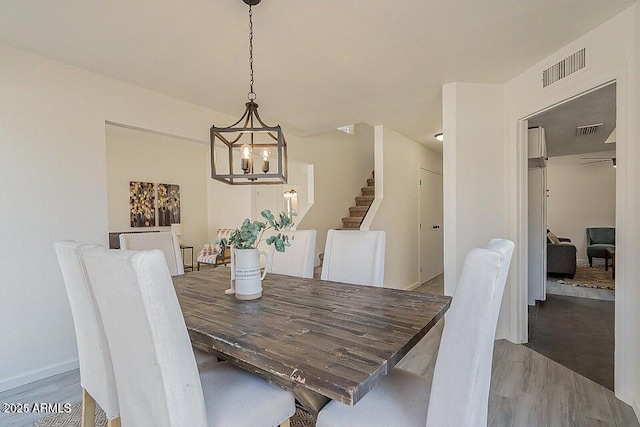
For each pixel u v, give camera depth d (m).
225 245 1.78
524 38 2.18
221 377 1.31
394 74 2.72
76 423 1.83
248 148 1.97
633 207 1.86
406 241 4.92
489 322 0.88
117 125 2.86
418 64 2.55
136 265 0.84
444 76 2.78
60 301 2.46
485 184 2.97
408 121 4.04
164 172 6.89
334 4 1.79
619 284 1.97
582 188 7.47
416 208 5.27
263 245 6.63
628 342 1.92
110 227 6.08
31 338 2.33
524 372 2.36
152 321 0.86
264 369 0.98
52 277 2.43
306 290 1.85
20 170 2.29
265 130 1.80
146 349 0.89
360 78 2.78
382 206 4.22
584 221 7.45
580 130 3.69
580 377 2.28
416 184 5.25
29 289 2.33
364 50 2.31
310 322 1.30
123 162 6.28
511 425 1.74
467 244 2.95
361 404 1.16
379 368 0.92
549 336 3.09
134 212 6.39
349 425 1.08
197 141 3.42
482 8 1.84
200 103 3.32
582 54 2.17
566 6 1.84
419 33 2.10
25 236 2.31
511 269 2.94
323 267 2.39
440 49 2.32
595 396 2.02
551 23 2.01
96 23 1.95
